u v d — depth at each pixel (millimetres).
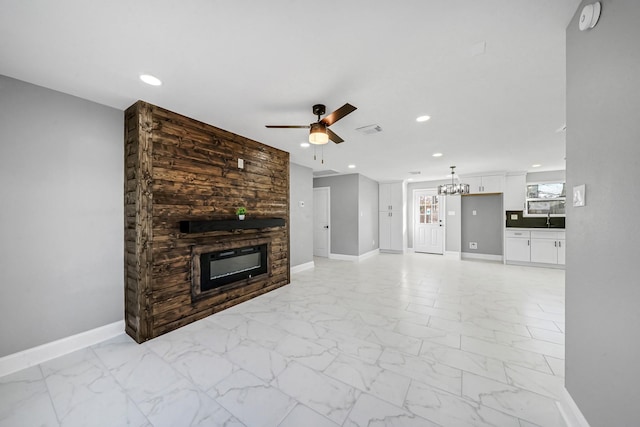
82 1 1228
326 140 2279
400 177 6914
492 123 2875
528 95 2227
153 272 2404
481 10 1304
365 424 1409
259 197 3686
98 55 1675
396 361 2010
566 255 1433
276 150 4008
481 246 6684
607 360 1083
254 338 2385
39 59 1711
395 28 1435
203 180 2887
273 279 3924
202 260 2848
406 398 1607
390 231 7586
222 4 1263
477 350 2170
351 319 2814
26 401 1591
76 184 2227
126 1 1231
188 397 1621
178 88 2115
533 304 3281
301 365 1959
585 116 1236
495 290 3893
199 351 2160
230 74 1912
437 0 1243
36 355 1994
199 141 2840
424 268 5504
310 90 2150
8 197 1912
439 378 1803
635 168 917
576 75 1312
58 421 1436
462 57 1704
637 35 896
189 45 1583
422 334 2459
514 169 5676
